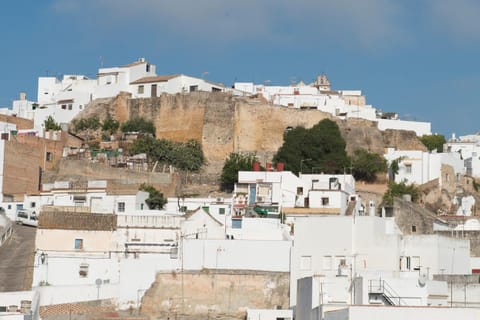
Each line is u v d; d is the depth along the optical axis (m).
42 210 155.38
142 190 166.50
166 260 129.62
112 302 127.75
